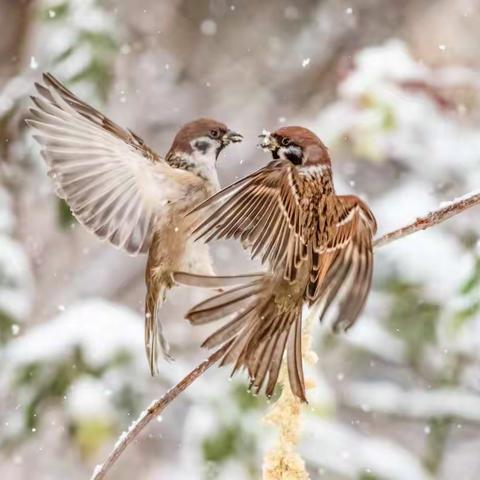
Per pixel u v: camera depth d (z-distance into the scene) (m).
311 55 6.31
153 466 5.74
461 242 4.75
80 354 4.55
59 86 4.11
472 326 4.50
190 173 4.17
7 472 5.12
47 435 5.15
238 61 6.41
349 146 4.66
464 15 5.96
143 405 4.54
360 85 4.64
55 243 5.51
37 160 4.82
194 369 4.05
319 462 4.58
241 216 4.03
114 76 4.84
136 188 4.16
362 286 4.08
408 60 4.67
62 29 4.84
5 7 5.14
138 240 4.16
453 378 4.76
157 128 6.21
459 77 4.66
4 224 4.75
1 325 4.61
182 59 6.34
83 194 4.14
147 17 6.07
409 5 6.16
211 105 6.32
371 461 4.58
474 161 4.67
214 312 4.05
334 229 4.07
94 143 4.14
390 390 4.86
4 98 4.83
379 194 5.11
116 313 4.59
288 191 4.05
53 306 5.48
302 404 4.05
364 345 4.73
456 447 5.45
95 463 5.12
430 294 4.66
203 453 4.52
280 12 6.45
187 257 4.17
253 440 4.53
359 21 6.24
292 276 4.05
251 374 4.05
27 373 4.55
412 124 4.64
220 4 6.44
